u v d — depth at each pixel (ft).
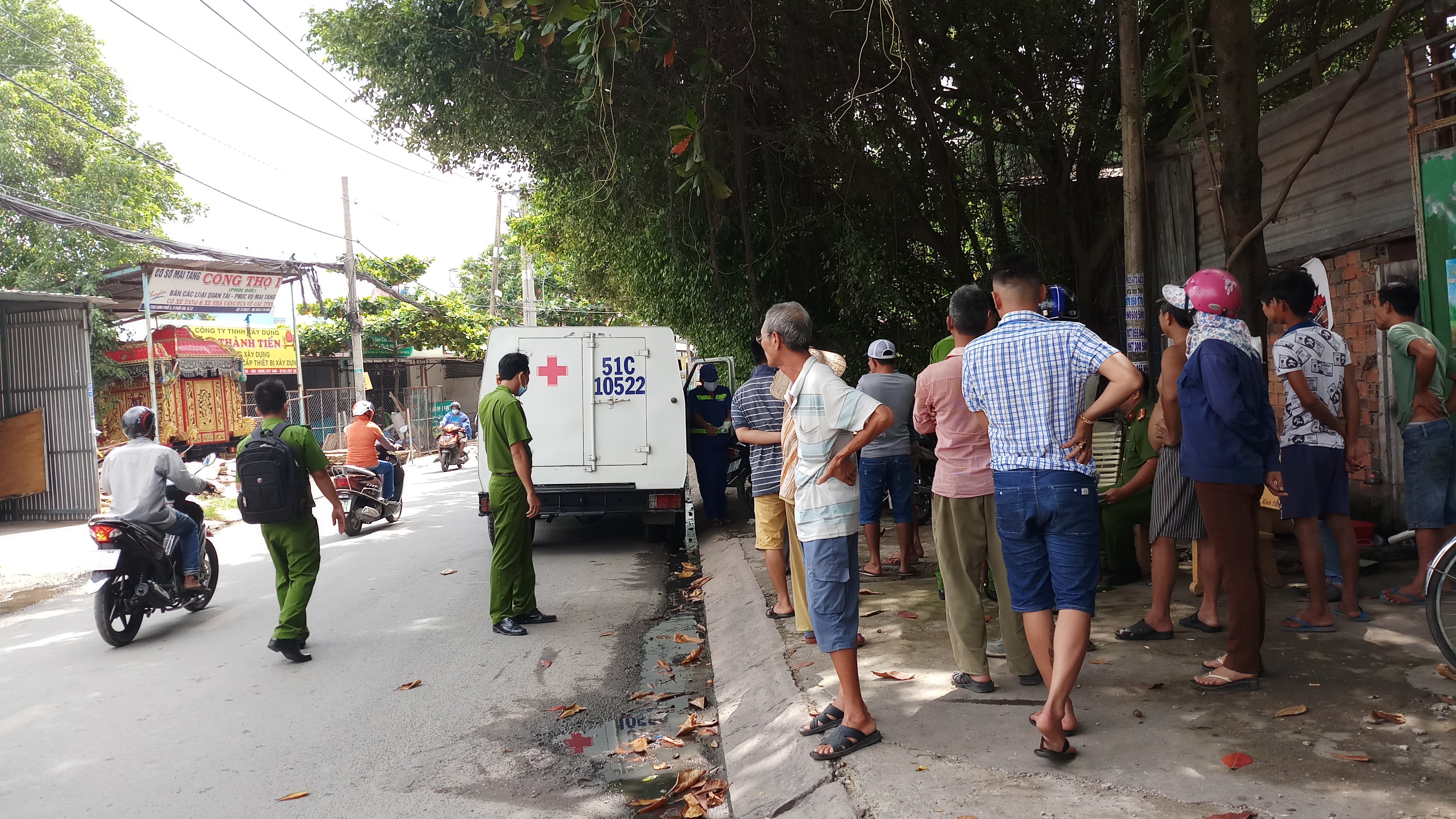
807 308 39.11
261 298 69.00
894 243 36.24
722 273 37.81
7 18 72.64
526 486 21.39
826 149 34.99
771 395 19.21
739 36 33.22
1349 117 23.61
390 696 17.22
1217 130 27.89
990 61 33.81
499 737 15.15
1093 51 32.96
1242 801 9.93
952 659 15.88
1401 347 16.69
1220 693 13.09
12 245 69.72
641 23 25.64
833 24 32.42
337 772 13.78
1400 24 28.81
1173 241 32.27
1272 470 13.23
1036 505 11.39
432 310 94.68
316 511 44.29
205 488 23.12
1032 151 35.04
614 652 19.89
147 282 58.95
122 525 20.85
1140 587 20.08
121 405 73.26
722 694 16.78
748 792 12.37
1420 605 16.65
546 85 34.22
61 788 13.43
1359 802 9.71
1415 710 12.03
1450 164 19.56
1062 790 10.51
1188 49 25.76
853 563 12.43
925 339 37.35
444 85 36.78
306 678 18.35
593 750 14.62
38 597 27.78
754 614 20.35
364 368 96.27
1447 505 16.61
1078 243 35.37
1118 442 20.57
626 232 39.83
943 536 14.25
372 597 25.48
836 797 11.05
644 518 32.58
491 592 21.63
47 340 44.83
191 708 16.76
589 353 31.37
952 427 13.99
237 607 25.02
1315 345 15.74
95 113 77.46
